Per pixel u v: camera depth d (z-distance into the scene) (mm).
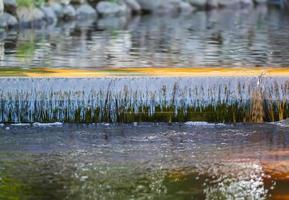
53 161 15656
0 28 36375
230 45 30812
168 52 28156
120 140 17516
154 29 38656
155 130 18531
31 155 16109
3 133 18016
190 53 27766
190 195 13516
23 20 38656
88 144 17125
